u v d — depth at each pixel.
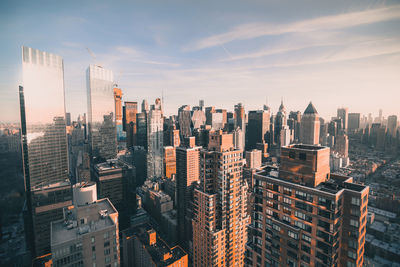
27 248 133.50
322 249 50.09
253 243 68.44
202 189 116.88
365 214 49.66
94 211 75.50
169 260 139.25
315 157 52.66
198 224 117.19
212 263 108.56
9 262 114.00
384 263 148.12
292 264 55.59
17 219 121.19
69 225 71.19
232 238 114.69
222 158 105.81
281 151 60.38
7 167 113.38
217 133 112.38
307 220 52.72
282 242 57.53
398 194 179.88
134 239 178.50
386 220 170.12
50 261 159.25
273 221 59.88
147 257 147.62
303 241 53.75
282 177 60.44
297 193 54.72
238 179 114.19
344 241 50.47
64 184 195.50
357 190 51.31
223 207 109.44
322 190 50.94
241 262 122.12
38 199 175.62
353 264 48.94
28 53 197.00
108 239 69.88
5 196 113.06
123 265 187.38
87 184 95.56
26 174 192.62
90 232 67.06
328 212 48.47
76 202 90.62
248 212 176.12
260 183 64.94
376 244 156.12
